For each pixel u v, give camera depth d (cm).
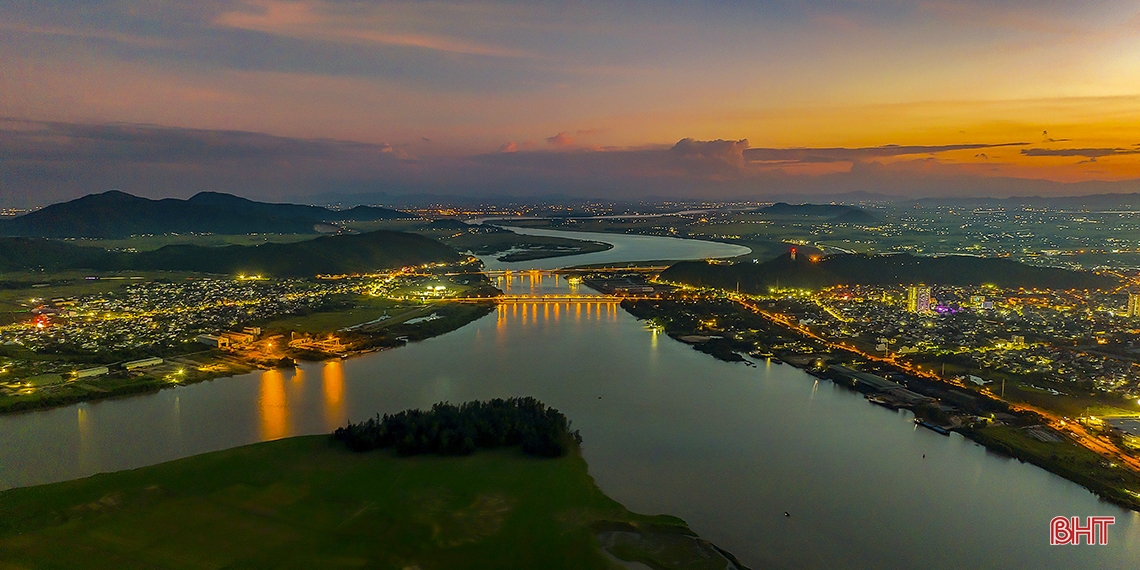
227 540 11469
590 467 15012
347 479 13812
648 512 12962
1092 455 15600
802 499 13612
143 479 13638
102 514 12269
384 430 15650
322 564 10788
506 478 13962
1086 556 11612
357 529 11838
